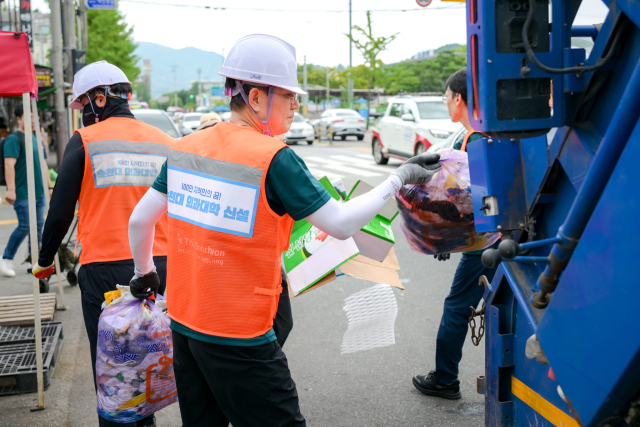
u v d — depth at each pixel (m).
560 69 1.58
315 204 1.94
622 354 1.38
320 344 4.68
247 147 2.01
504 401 2.24
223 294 2.01
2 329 4.70
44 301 5.33
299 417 2.15
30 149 3.52
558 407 1.95
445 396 3.65
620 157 1.38
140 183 3.03
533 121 1.68
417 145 14.79
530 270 2.03
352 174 15.12
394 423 3.37
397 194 2.60
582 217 1.50
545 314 1.65
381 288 2.98
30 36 11.77
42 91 12.66
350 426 3.36
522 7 1.63
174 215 2.17
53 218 2.87
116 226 2.97
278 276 2.09
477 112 1.71
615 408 1.47
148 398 2.81
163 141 3.18
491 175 1.92
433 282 6.30
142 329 2.72
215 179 2.04
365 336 2.95
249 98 2.09
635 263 1.33
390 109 16.92
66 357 4.48
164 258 3.12
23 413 3.59
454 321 3.47
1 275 6.90
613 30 1.57
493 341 2.23
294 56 2.16
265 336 2.04
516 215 1.94
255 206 1.97
